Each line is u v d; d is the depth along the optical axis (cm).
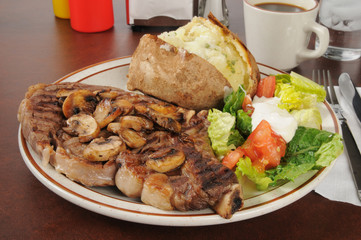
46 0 73
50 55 55
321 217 31
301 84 41
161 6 59
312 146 34
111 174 30
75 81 44
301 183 31
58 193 29
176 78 38
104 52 57
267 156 32
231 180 28
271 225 31
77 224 30
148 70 39
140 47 40
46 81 49
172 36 41
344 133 39
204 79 38
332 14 52
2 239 29
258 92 42
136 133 33
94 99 36
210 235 30
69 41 59
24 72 51
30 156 32
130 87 42
